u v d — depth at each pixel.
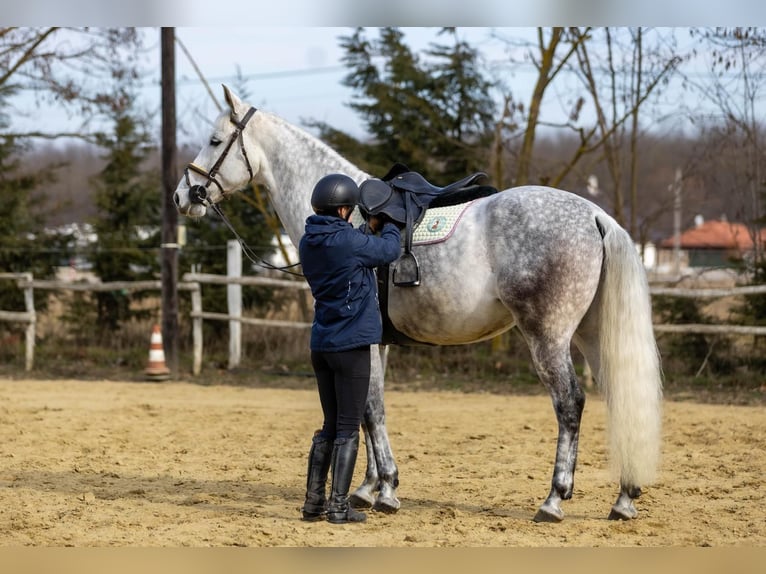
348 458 7.16
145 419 12.81
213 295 20.17
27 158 23.61
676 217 37.53
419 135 20.89
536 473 9.27
